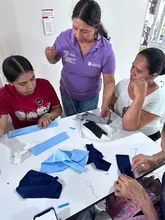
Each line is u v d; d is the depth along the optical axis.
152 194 0.82
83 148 0.86
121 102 1.13
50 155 0.82
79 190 0.67
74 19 0.98
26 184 0.68
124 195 0.65
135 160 0.76
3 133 0.97
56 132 0.96
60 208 0.62
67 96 1.52
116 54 2.26
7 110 1.08
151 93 0.99
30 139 0.91
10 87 1.07
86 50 1.17
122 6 1.93
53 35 1.74
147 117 0.99
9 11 1.46
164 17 2.12
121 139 0.92
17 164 0.77
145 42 2.44
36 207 0.62
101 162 0.78
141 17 2.15
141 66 0.91
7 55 1.63
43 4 1.55
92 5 0.94
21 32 1.59
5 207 0.62
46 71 1.90
